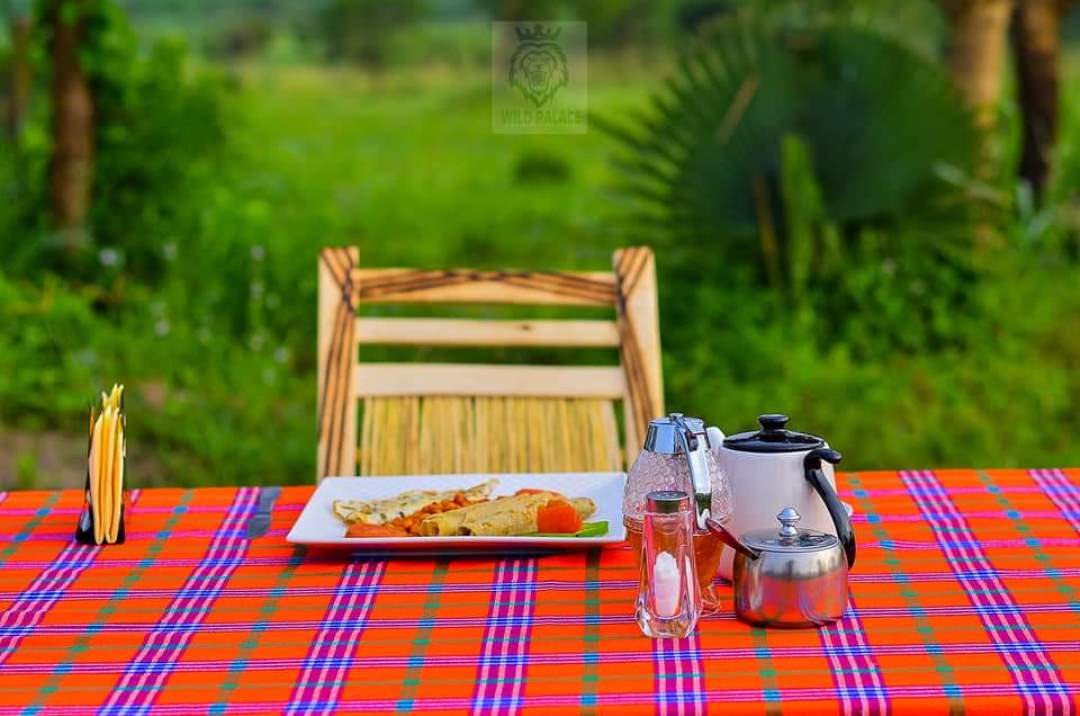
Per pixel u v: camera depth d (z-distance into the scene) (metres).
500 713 1.14
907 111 5.07
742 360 4.82
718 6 10.97
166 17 11.42
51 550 1.61
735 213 5.23
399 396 2.04
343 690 1.19
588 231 7.12
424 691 1.18
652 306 2.08
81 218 5.62
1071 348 5.07
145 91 5.94
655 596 1.28
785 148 4.88
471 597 1.42
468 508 1.60
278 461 4.28
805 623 1.30
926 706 1.14
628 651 1.26
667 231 5.39
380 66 11.34
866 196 5.17
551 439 2.04
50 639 1.32
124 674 1.23
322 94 10.93
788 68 5.10
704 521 1.30
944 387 4.69
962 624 1.32
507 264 6.81
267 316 5.37
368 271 2.09
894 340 5.14
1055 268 5.73
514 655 1.26
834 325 5.18
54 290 5.29
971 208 5.21
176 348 5.01
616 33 11.11
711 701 1.15
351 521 1.62
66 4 5.47
